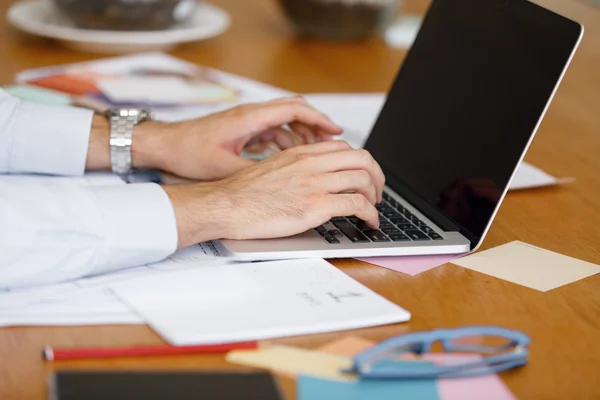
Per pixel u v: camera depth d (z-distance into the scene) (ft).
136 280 2.60
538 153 4.23
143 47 5.39
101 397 1.92
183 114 4.38
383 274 2.81
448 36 3.69
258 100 4.67
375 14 5.89
